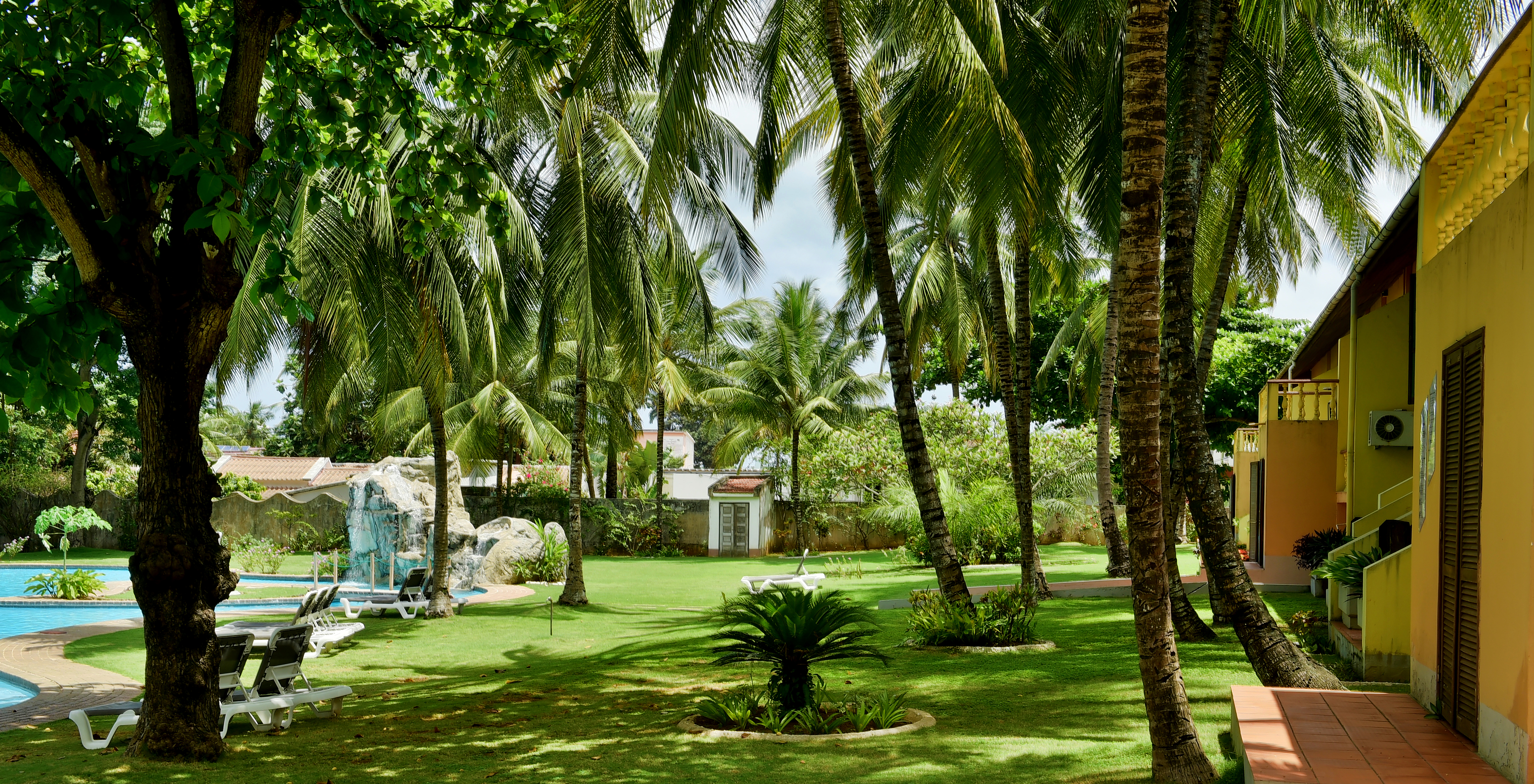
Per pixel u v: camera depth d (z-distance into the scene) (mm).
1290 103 13906
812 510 38531
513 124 15500
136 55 8469
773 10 13062
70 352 7027
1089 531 37875
